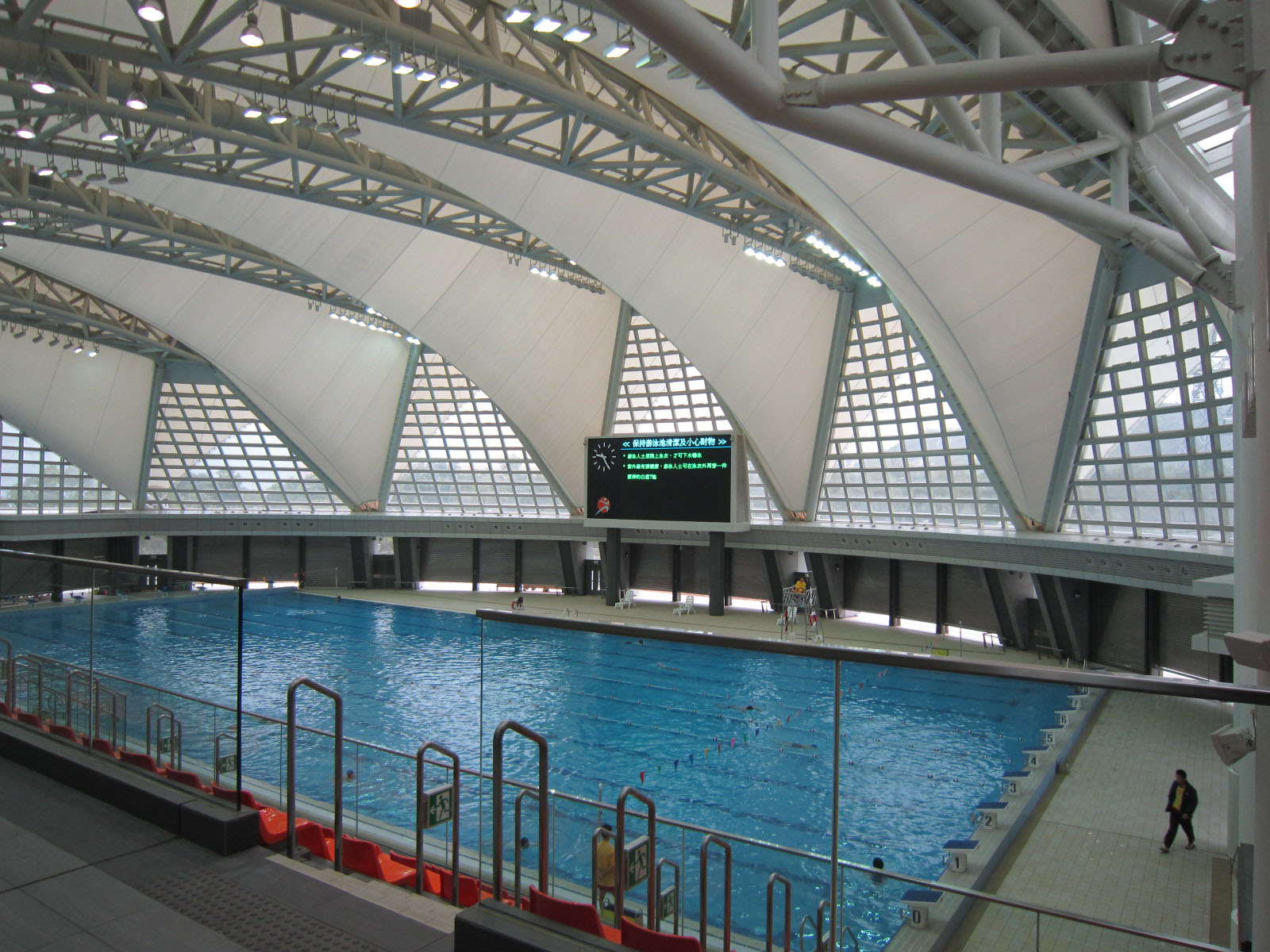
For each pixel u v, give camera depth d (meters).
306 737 12.02
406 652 32.88
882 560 42.75
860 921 5.44
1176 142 17.14
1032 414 29.44
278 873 5.01
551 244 31.31
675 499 40.12
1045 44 13.08
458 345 40.34
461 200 29.11
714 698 11.09
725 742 13.54
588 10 15.69
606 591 45.69
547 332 41.91
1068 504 31.97
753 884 5.82
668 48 6.85
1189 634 27.50
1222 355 22.27
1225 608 14.52
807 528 41.53
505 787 6.05
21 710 7.35
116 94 19.69
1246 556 11.58
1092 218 11.54
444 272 37.25
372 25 16.25
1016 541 32.28
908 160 9.12
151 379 46.44
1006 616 36.47
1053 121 14.81
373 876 8.40
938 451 36.38
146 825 5.56
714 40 6.87
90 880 4.76
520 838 5.18
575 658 10.18
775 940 5.68
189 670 6.26
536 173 28.30
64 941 4.11
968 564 35.03
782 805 9.97
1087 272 25.05
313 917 4.56
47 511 46.97
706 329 36.75
